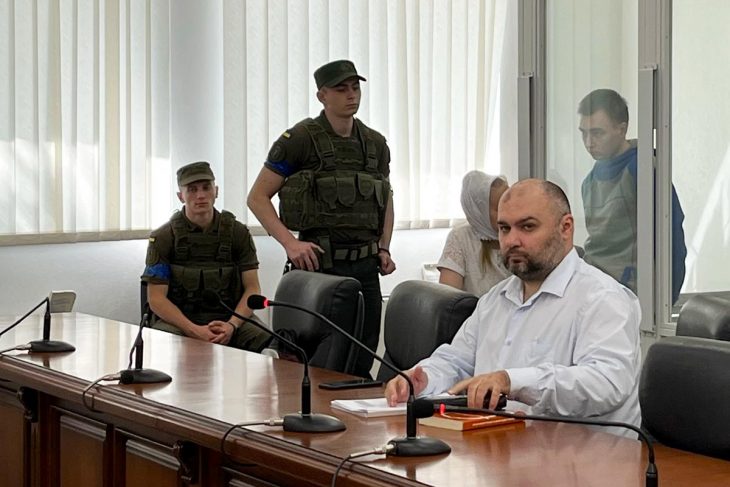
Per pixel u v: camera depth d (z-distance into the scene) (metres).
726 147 4.11
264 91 5.87
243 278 4.95
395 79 6.34
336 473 1.94
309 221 4.54
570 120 4.50
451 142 6.55
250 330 4.86
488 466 1.93
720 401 2.20
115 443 2.79
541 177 4.64
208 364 3.17
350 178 4.57
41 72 5.25
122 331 3.94
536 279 2.75
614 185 4.32
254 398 2.62
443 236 6.62
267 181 4.61
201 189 4.83
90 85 5.39
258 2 5.84
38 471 3.15
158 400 2.60
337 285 3.49
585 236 4.46
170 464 2.56
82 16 5.36
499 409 2.44
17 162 5.21
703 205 4.15
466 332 2.94
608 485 1.81
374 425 2.30
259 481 2.26
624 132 4.28
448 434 2.21
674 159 4.13
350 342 3.48
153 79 5.57
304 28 5.97
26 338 3.72
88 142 5.40
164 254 4.84
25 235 5.23
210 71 5.75
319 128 4.58
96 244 5.51
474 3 6.57
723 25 4.05
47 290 5.37
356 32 6.20
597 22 4.37
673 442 2.28
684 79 4.11
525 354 2.73
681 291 4.14
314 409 2.49
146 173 5.55
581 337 2.65
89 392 2.79
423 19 6.42
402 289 3.32
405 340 3.22
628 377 2.56
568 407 2.48
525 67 4.66
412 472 1.88
